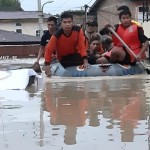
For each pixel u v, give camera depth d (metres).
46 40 8.04
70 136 2.53
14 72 5.47
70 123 2.88
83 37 6.59
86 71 6.50
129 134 2.54
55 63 7.35
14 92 4.61
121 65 6.77
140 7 26.08
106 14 33.38
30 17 44.78
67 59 6.79
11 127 2.79
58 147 2.30
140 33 7.02
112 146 2.30
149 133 2.56
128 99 3.90
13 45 25.09
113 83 5.40
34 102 3.84
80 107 3.52
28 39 28.44
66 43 6.59
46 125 2.83
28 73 5.42
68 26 6.39
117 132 2.60
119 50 6.79
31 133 2.61
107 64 6.70
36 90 4.78
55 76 6.59
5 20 44.81
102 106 3.54
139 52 7.04
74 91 4.61
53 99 4.02
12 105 3.68
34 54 24.58
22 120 3.00
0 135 2.58
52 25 7.97
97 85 5.20
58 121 2.95
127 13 7.06
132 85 5.11
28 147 2.30
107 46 8.18
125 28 7.10
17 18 44.84
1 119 3.05
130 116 3.08
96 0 33.81
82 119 3.01
